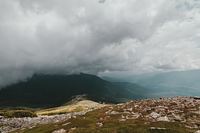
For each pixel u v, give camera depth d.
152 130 47.09
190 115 57.47
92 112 70.38
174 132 46.19
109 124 53.56
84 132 48.69
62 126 57.53
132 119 56.59
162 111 60.88
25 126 80.38
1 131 81.06
